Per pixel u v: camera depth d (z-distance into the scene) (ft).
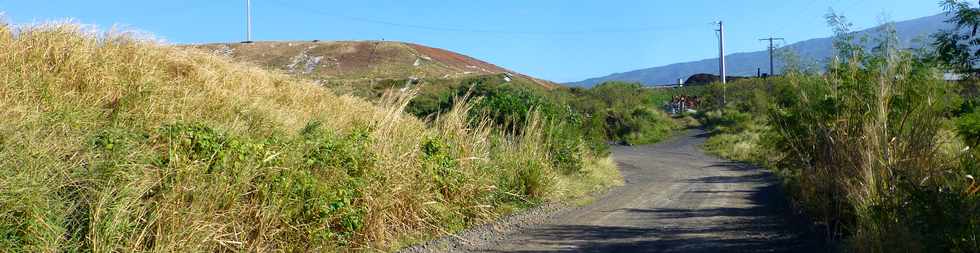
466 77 199.11
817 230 25.58
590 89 191.11
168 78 30.32
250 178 20.75
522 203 35.40
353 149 25.79
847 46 27.20
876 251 18.80
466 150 34.30
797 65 31.37
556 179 40.42
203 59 35.91
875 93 24.47
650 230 27.17
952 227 15.61
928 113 22.47
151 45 32.73
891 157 21.86
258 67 40.86
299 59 220.23
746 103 153.38
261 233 20.24
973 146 17.87
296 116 31.99
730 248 22.99
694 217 30.58
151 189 18.75
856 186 23.72
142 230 17.54
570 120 59.36
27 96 21.57
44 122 19.53
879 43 25.11
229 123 25.99
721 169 70.59
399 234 25.88
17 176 15.78
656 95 198.90
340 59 224.53
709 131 147.95
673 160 90.38
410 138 30.25
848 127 26.12
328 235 22.09
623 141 140.87
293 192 21.84
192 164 19.57
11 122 18.40
